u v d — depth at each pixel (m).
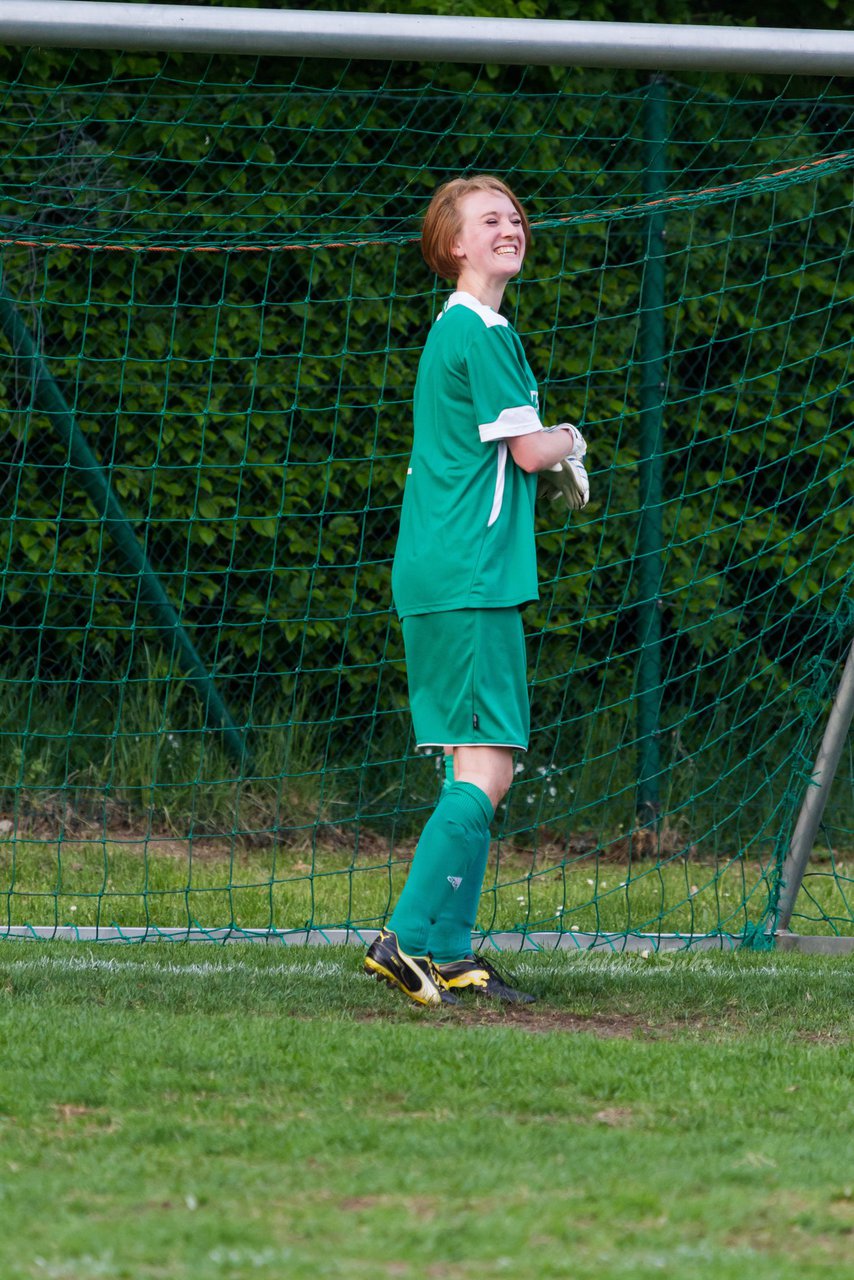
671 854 25.27
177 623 24.75
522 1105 11.02
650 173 24.25
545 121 25.00
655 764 25.53
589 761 23.42
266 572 26.11
